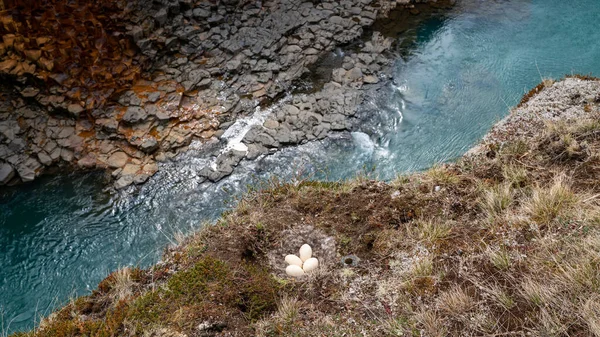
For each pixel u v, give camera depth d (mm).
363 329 3748
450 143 7066
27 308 5598
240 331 3805
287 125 7473
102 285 4543
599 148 4934
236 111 7703
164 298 4055
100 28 7859
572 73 7203
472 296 3766
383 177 6688
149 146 7113
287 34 8750
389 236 4555
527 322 3455
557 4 9531
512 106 7426
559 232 4078
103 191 6820
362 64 8398
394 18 9406
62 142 7180
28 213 6629
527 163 5082
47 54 7633
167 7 8352
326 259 4469
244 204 5277
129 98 7621
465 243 4270
